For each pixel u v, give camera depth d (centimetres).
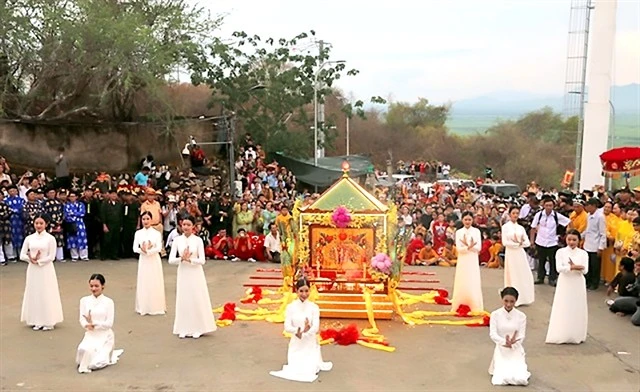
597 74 2042
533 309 1181
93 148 2294
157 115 2294
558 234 1406
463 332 1027
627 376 821
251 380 793
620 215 1349
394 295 1093
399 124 6788
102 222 1659
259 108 3153
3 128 2072
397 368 844
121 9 2078
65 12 1827
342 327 1034
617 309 1144
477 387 775
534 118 6475
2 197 1548
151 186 1991
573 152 6050
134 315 1120
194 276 986
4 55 1839
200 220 1759
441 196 2453
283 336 995
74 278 1417
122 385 774
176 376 807
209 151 2686
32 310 1020
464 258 1140
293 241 1107
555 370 842
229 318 1088
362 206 1106
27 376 803
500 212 1748
